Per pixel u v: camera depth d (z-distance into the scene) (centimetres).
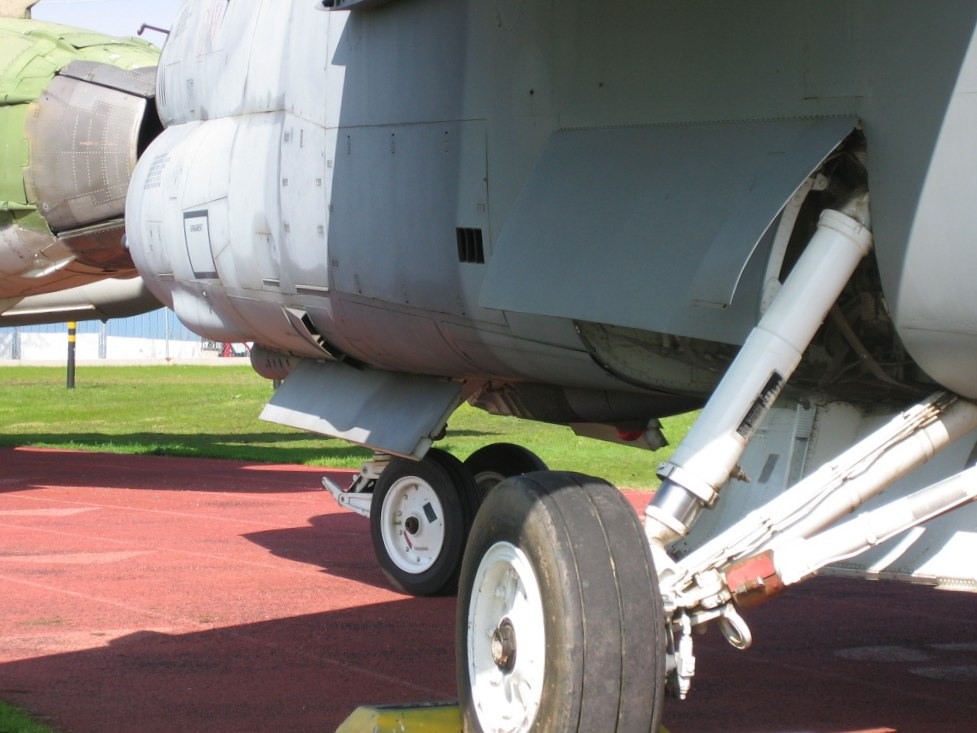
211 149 910
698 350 641
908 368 556
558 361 692
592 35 601
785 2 507
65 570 940
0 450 1934
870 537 468
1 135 1303
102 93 1283
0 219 1321
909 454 498
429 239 713
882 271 479
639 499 1395
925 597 895
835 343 567
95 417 2636
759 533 489
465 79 681
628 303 521
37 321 1648
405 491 894
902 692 643
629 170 560
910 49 463
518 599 487
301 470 1697
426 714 530
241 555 1022
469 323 719
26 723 555
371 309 787
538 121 633
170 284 979
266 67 859
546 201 590
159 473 1636
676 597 479
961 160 447
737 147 516
